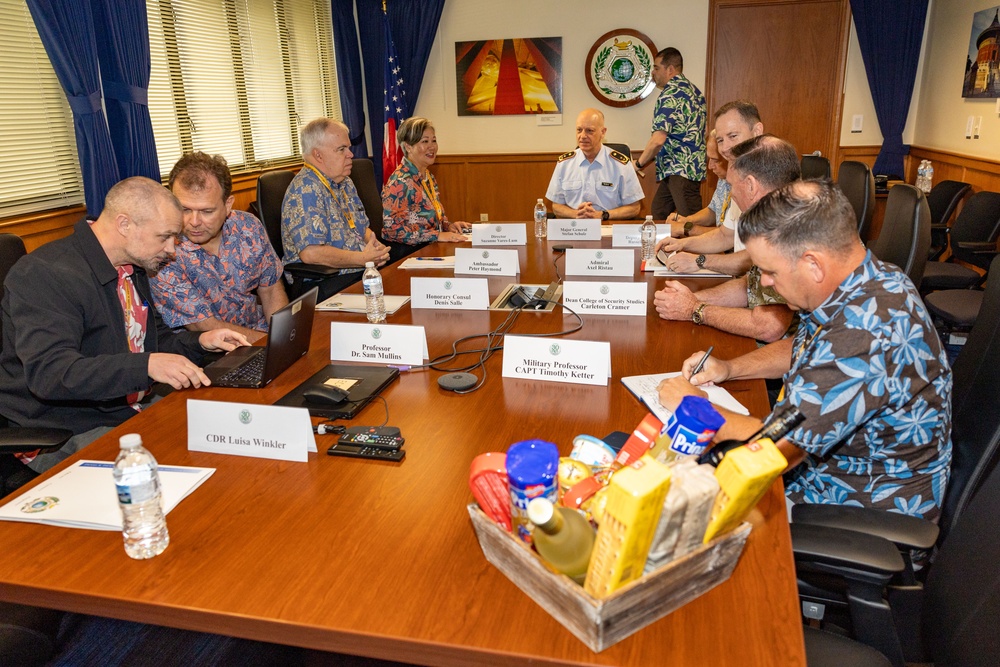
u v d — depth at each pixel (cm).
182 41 420
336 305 235
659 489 73
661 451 97
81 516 115
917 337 124
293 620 90
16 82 320
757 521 108
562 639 85
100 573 102
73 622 193
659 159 521
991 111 424
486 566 100
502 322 211
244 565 102
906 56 551
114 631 190
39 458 178
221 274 251
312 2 569
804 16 561
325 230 315
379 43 606
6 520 116
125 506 106
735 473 81
